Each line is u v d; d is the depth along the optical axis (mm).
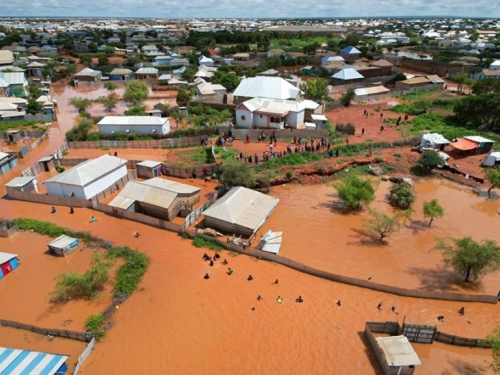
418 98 94312
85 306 29266
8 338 26109
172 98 100438
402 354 23422
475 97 70000
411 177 52844
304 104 74438
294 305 29250
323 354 24938
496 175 45969
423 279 32562
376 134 66938
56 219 41969
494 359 23375
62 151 60688
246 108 68875
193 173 51844
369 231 39781
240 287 31156
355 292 30703
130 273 32188
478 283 32094
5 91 90125
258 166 52531
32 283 31984
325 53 164375
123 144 63594
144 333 26625
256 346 25578
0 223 40562
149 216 41375
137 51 184750
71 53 174750
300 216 42656
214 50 171625
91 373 23547
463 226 40875
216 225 39469
